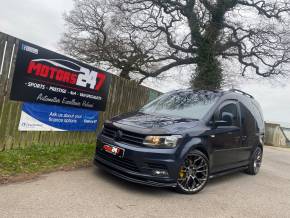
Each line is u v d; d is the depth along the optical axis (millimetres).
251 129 7902
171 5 23234
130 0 23203
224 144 6516
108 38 25688
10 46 6324
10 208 4020
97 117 9164
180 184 5551
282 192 6906
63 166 6289
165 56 24172
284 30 23453
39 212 4016
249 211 5285
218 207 5254
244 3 22797
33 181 5180
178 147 5371
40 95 7121
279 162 12539
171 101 7164
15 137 6773
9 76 6402
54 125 7688
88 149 7977
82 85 8281
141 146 5250
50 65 7195
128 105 10648
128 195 5168
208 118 6250
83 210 4285
